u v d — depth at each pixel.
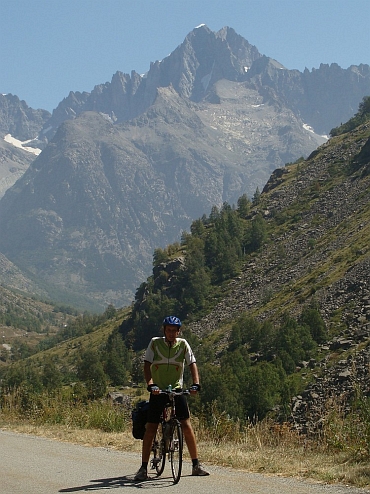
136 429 12.50
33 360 178.62
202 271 143.38
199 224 184.25
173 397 11.89
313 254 128.25
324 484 11.39
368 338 71.00
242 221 172.00
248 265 145.75
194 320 131.00
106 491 10.94
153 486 11.30
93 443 17.38
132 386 93.94
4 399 26.09
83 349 165.88
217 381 54.25
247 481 11.61
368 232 118.12
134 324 147.00
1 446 17.03
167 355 12.09
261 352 86.31
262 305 115.75
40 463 13.88
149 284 154.12
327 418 15.75
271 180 198.38
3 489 11.14
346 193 155.50
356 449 13.65
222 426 17.95
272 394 57.59
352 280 94.44
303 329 78.00
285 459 13.93
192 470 12.21
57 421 22.89
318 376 64.75
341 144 192.00
